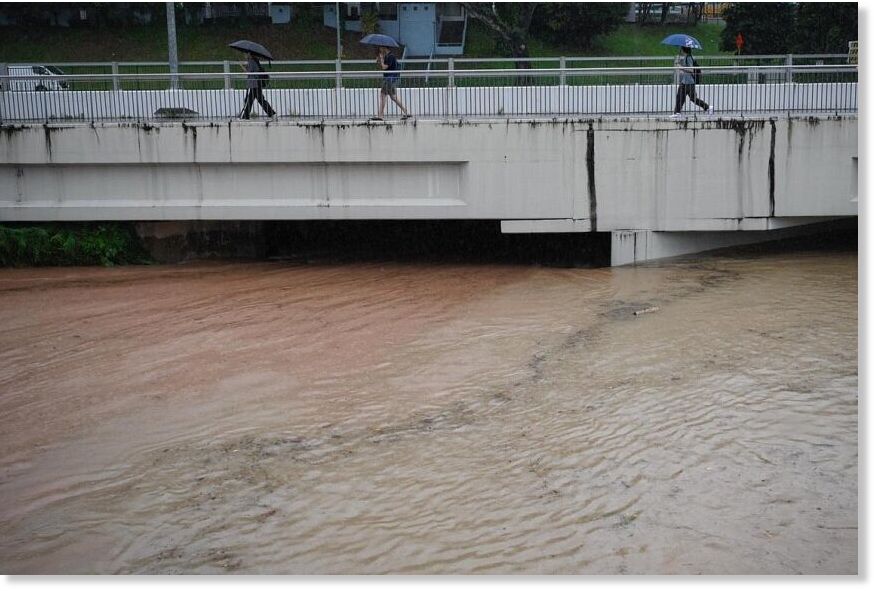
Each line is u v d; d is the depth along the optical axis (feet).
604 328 47.11
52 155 62.59
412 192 62.64
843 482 28.35
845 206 60.75
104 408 36.70
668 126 60.70
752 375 38.78
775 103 61.87
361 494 28.58
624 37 147.33
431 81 63.93
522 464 30.48
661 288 55.88
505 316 50.31
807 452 30.66
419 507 27.61
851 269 59.47
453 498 28.12
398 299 55.06
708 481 28.78
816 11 103.40
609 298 53.83
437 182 62.49
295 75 61.62
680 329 46.32
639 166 61.36
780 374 38.78
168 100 64.28
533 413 35.22
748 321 47.34
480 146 61.11
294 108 63.26
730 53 115.24
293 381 39.68
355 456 31.53
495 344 44.75
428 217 62.59
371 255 73.05
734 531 25.59
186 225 68.64
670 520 26.35
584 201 61.87
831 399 35.50
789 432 32.42
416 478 29.63
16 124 62.44
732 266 61.62
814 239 68.44
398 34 142.92
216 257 69.87
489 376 39.86
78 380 40.24
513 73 61.62
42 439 33.65
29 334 47.57
